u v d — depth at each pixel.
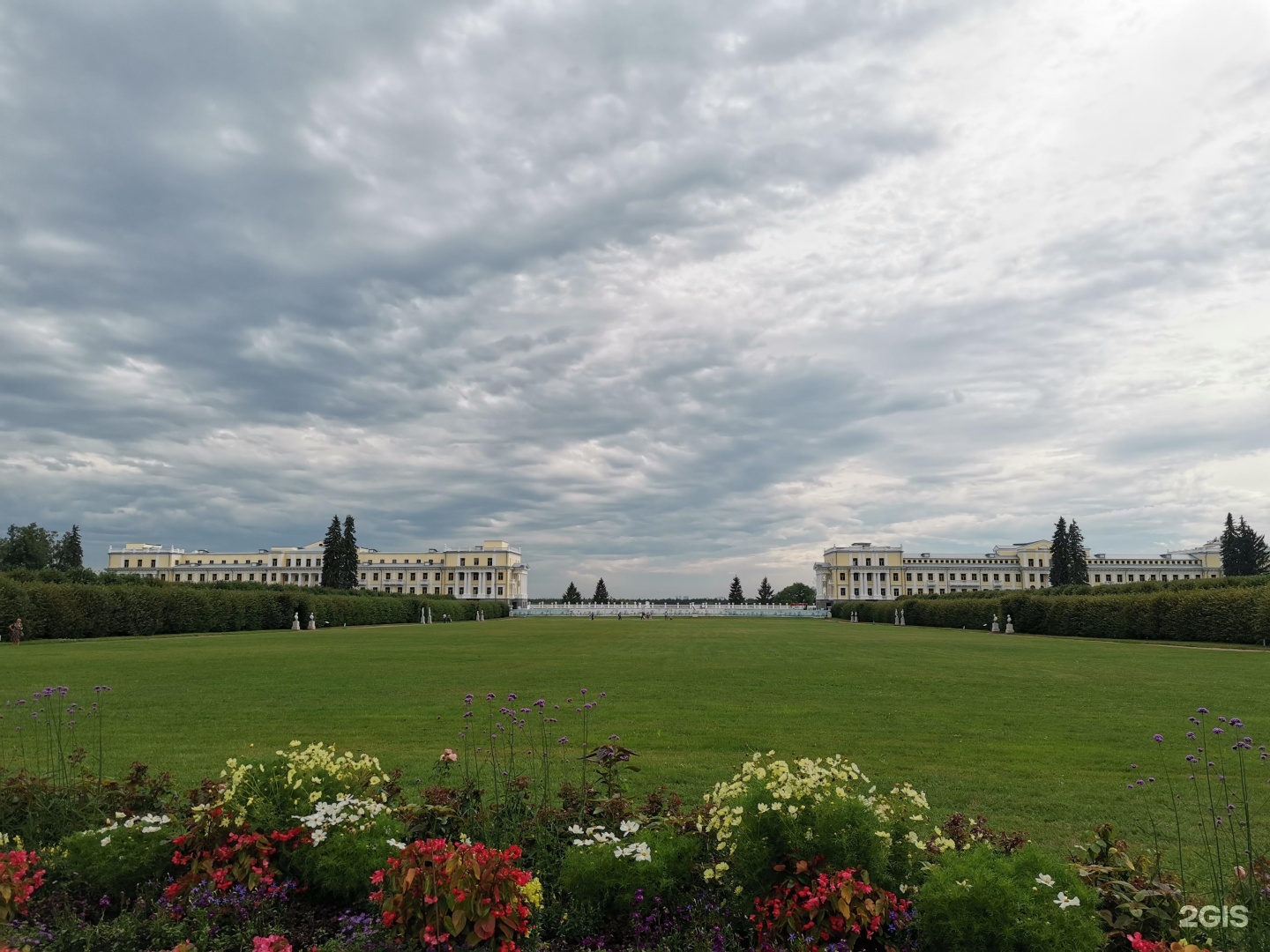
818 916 5.91
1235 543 130.62
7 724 16.91
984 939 5.42
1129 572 185.00
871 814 6.36
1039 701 21.72
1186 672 30.83
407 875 5.76
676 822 7.21
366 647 45.38
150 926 6.37
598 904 6.60
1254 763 13.82
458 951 5.80
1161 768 13.52
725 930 6.24
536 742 15.28
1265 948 5.62
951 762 13.86
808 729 16.95
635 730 16.75
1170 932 5.69
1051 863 5.79
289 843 7.00
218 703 20.67
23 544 110.75
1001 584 192.50
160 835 7.22
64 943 6.16
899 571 193.38
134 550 183.88
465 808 7.88
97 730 16.42
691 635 63.72
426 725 17.27
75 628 58.06
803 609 155.88
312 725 17.12
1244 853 8.05
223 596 76.62
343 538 139.25
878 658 37.69
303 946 6.27
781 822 6.30
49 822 7.91
